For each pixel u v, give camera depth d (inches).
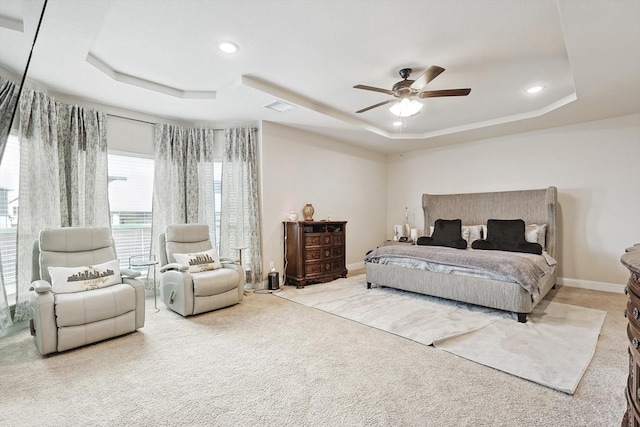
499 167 212.8
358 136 215.5
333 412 70.0
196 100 147.8
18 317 119.2
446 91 114.3
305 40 101.2
